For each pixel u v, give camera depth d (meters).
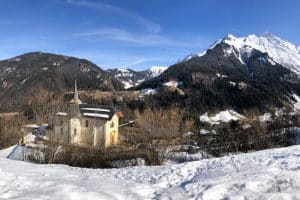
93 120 69.88
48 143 38.44
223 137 55.75
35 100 84.69
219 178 12.87
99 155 36.28
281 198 10.08
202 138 57.59
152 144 38.28
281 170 13.13
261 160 18.11
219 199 10.75
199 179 15.58
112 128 70.31
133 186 12.94
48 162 34.72
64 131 68.75
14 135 63.50
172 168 19.19
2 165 17.50
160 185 15.52
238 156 20.62
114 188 12.43
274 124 58.06
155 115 46.94
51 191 11.02
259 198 10.20
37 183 12.07
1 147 59.62
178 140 45.53
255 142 49.47
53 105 74.81
